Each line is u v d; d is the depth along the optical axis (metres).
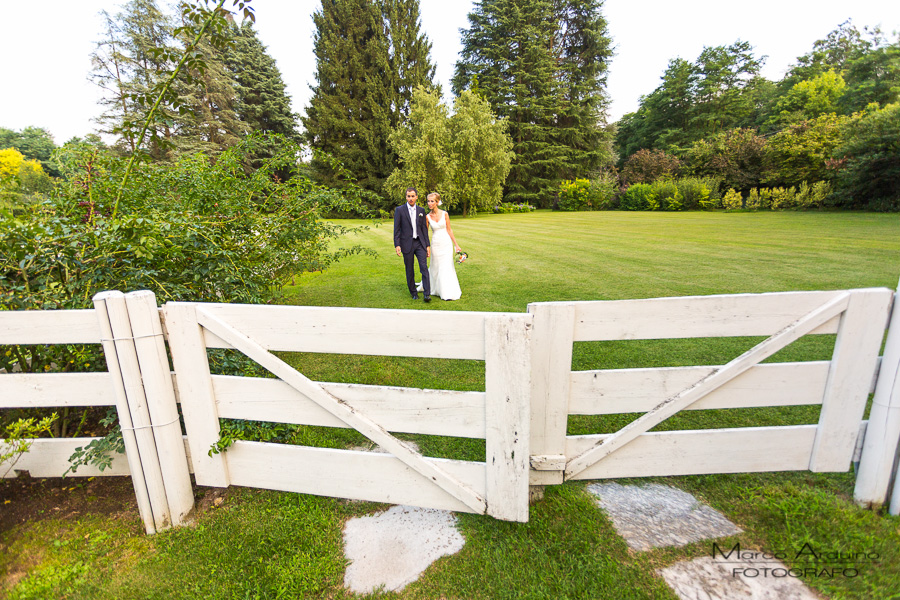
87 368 2.25
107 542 1.79
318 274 7.50
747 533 1.68
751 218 15.98
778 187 21.50
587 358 3.33
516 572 1.55
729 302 1.63
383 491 1.84
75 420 2.54
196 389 1.82
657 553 1.61
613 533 1.71
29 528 1.88
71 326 1.74
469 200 24.88
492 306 4.96
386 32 28.38
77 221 2.49
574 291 5.47
